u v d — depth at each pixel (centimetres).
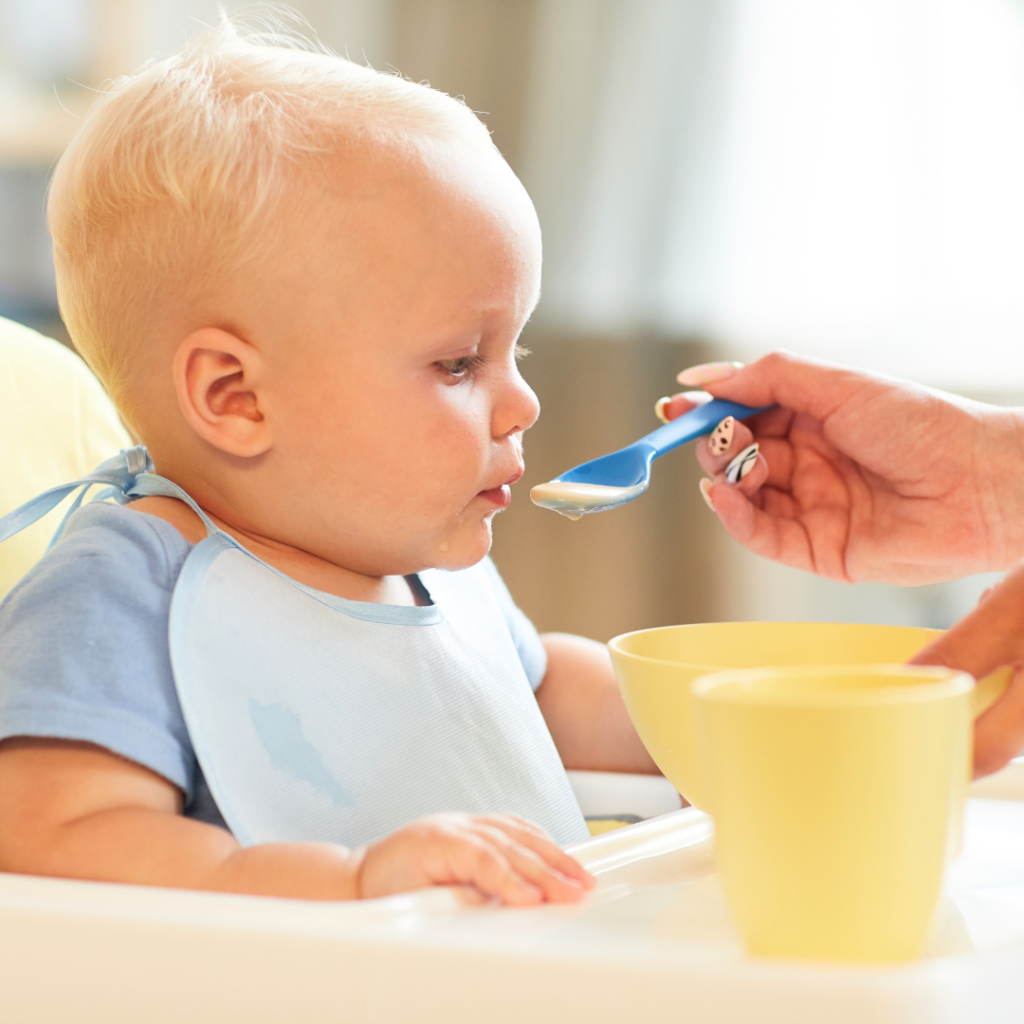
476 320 73
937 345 205
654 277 200
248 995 36
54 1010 37
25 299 191
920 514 92
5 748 57
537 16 192
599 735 95
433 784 70
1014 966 33
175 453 75
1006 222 204
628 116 196
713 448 92
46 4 186
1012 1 200
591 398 200
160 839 53
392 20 188
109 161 73
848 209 203
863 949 34
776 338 203
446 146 75
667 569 200
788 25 198
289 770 63
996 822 57
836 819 34
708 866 50
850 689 40
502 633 88
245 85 74
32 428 93
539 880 45
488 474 75
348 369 71
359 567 77
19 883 40
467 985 34
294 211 70
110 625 61
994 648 47
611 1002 33
